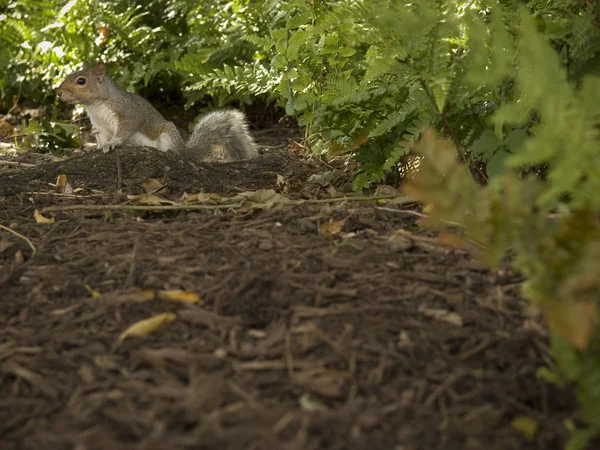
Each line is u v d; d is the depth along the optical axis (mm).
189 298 1445
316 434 1108
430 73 1633
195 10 2488
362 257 1549
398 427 1131
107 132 2240
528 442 1125
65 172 1899
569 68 1704
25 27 2650
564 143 1310
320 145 1956
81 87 2182
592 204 1302
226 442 1085
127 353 1306
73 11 2588
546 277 1171
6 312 1455
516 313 1396
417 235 1613
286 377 1229
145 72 2531
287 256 1556
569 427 1140
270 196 1750
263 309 1412
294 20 1939
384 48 1662
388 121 1729
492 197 1285
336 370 1243
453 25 1622
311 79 1971
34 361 1290
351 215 1669
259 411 1145
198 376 1227
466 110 1704
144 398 1181
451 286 1488
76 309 1443
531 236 1211
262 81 2057
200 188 1870
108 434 1103
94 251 1593
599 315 1181
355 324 1354
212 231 1641
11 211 1769
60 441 1089
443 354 1292
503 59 1555
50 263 1580
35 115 2590
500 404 1195
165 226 1655
